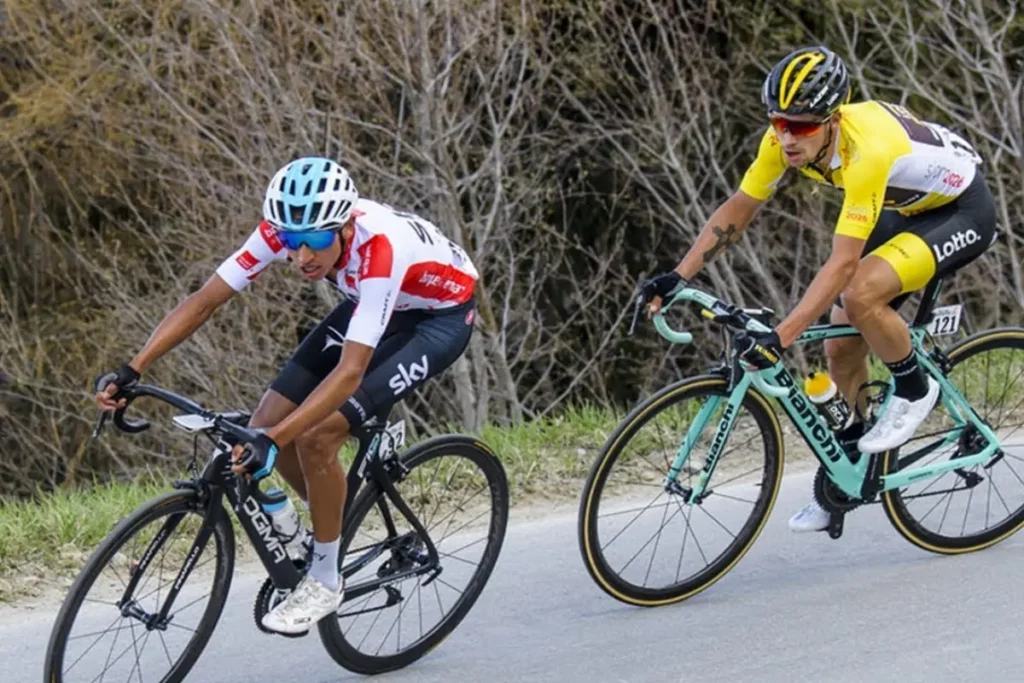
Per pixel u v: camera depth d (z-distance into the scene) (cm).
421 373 906
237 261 881
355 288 870
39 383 2558
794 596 1033
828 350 1066
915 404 1023
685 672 907
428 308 922
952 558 1102
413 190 2316
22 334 2714
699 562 1060
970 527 1119
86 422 2542
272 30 2283
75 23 2417
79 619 890
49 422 2700
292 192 811
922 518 1102
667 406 1006
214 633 1022
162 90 2270
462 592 998
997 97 2702
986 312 2728
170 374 2477
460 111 2405
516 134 2591
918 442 1115
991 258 2575
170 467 2530
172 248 2595
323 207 809
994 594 1003
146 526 841
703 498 1034
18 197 2691
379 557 971
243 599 1091
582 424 1498
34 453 2709
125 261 2625
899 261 985
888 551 1126
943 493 1106
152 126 2464
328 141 2194
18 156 2595
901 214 1041
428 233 905
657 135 2683
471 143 2448
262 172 2259
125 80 2412
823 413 1029
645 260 2988
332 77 2234
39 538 1212
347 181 825
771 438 1048
